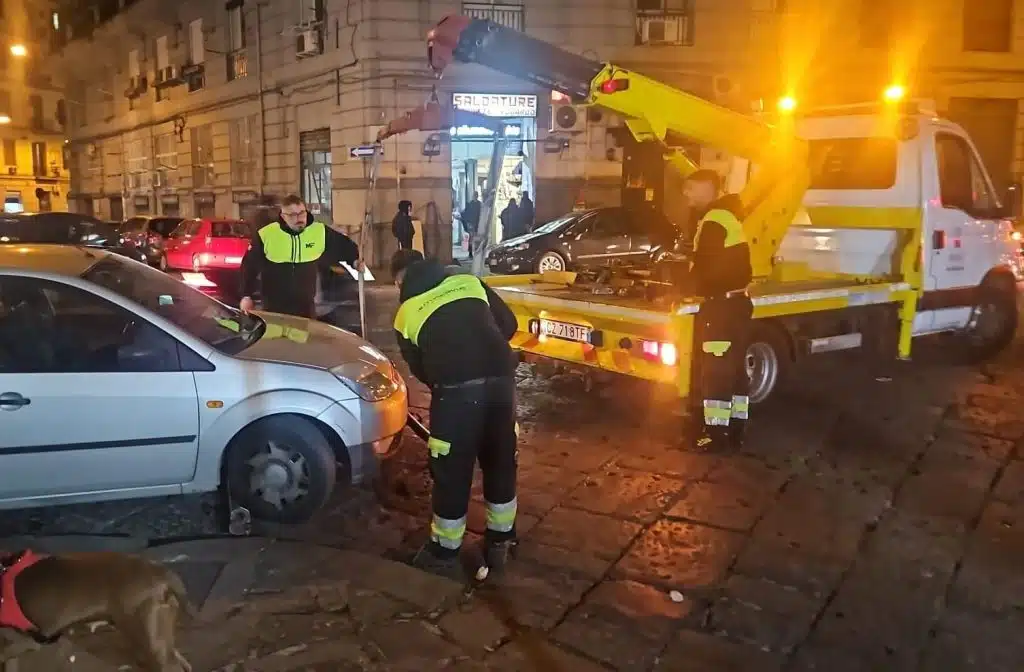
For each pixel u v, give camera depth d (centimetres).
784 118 818
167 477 473
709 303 571
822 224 821
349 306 1322
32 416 446
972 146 809
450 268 440
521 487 545
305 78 2170
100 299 465
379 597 404
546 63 595
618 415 706
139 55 3319
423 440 626
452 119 1034
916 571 430
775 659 354
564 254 1502
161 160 3228
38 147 4788
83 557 303
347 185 2009
